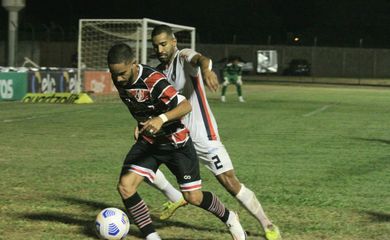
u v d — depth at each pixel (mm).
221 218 7078
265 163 13453
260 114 25344
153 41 7223
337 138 17984
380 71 71750
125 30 34375
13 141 16391
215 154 7105
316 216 8766
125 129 19359
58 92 32250
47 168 12438
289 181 11383
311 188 10742
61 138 17094
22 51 60188
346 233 7887
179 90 7219
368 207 9352
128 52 6355
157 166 6941
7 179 11258
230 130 19672
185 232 7934
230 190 7230
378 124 22188
